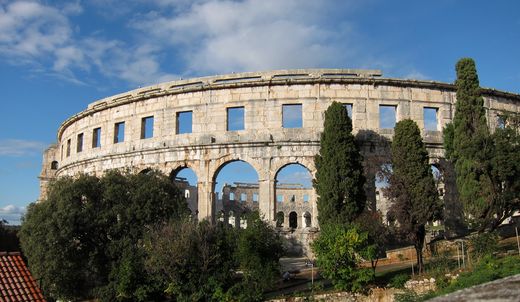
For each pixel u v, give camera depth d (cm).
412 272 4388
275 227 6072
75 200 4703
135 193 4850
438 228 5912
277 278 4259
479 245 4288
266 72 6606
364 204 5359
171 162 6656
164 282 4278
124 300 4325
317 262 4250
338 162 5356
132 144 7031
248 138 6369
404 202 4681
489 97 6875
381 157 6159
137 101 7144
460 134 5162
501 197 4700
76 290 4666
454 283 3588
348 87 6438
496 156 4650
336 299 4031
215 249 4241
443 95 6625
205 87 6619
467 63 5344
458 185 5069
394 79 6450
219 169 6469
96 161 7425
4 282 2878
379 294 4028
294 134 6297
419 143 4975
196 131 6594
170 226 4356
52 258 4431
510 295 892
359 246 4200
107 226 4669
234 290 4072
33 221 4647
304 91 6425
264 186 6212
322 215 5291
